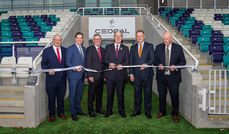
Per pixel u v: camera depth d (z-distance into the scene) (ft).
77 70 12.05
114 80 12.44
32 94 10.80
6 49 18.43
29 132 10.19
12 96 11.79
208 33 21.62
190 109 11.62
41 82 11.89
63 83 12.39
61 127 10.96
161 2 41.88
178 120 11.77
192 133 10.02
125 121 11.91
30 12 36.19
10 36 24.39
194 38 20.13
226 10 34.78
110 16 29.04
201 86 10.69
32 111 10.82
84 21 29.25
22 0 42.93
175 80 11.79
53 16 33.19
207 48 17.78
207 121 10.76
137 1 43.42
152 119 12.26
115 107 15.24
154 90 20.56
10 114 11.03
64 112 14.01
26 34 24.20
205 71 14.87
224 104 10.67
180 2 40.65
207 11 34.58
